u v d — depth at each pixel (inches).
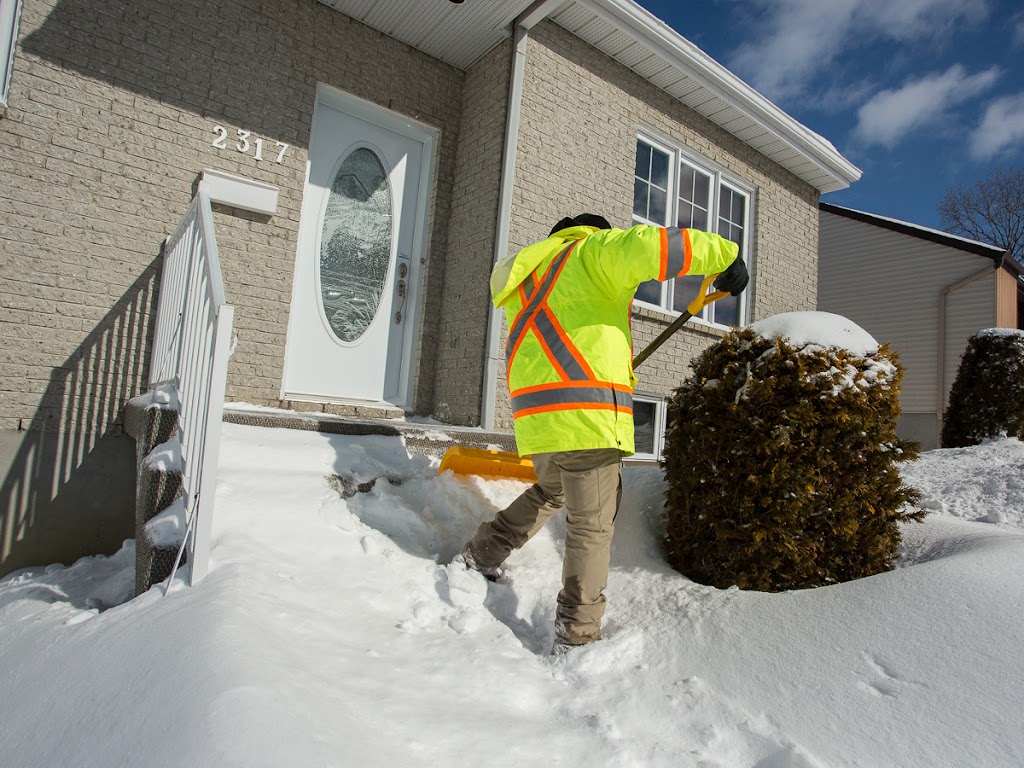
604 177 234.1
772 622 85.6
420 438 157.4
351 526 104.9
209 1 177.9
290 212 188.7
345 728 54.0
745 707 71.9
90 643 72.4
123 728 53.1
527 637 91.3
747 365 105.0
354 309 209.5
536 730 63.4
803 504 98.3
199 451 86.7
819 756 63.7
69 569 132.5
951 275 553.6
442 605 91.2
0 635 88.0
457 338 211.3
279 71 188.7
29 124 151.6
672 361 263.1
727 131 290.5
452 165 226.2
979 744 61.4
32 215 151.0
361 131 212.8
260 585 79.3
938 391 548.1
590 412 87.1
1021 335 273.0
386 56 211.6
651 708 72.4
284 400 186.7
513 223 204.4
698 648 83.4
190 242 121.0
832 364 102.8
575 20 221.6
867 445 102.7
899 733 64.6
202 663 57.7
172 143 169.9
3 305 147.0
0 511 144.3
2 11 149.1
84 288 156.3
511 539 99.2
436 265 221.0
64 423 152.3
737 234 302.0
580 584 85.7
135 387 161.3
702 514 105.3
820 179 329.1
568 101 224.8
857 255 609.0
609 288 92.6
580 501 88.5
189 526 85.0
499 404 197.9
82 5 159.8
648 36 231.3
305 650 67.4
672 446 114.1
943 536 115.3
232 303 178.9
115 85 162.9
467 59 224.2
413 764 52.6
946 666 71.0
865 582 90.0
